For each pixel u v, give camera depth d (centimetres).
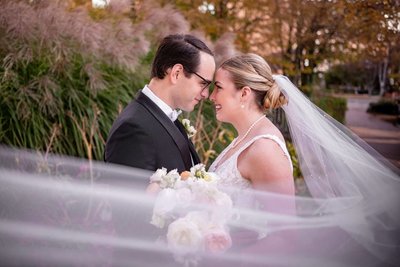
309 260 190
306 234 200
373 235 211
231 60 218
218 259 177
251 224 191
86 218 299
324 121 235
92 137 376
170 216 177
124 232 194
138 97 214
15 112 351
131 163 197
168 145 204
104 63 427
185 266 178
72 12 405
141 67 450
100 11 468
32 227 294
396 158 301
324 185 230
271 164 196
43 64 388
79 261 277
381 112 707
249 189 201
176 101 215
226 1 670
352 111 735
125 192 195
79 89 401
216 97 217
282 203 195
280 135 207
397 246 205
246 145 205
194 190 174
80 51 402
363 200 223
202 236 168
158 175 182
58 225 296
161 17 479
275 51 666
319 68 696
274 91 212
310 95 662
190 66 209
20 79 373
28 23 367
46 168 331
